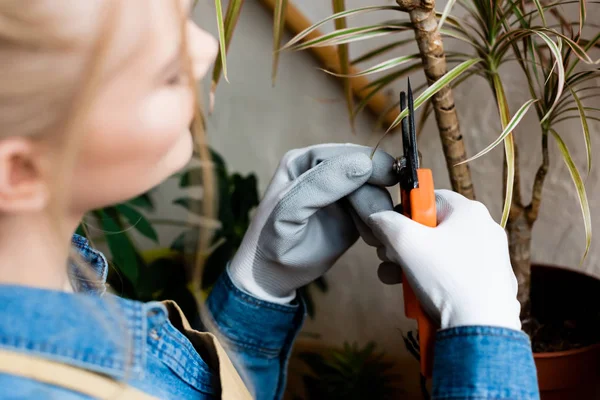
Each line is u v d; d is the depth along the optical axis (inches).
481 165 34.2
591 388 28.8
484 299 21.1
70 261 21.9
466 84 33.1
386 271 25.1
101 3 16.4
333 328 43.9
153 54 17.4
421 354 22.7
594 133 31.2
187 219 43.2
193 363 22.6
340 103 36.8
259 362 26.2
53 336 18.5
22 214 18.4
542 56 29.6
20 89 16.4
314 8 35.2
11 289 18.5
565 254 34.0
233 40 37.7
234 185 38.0
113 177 18.3
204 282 36.2
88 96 16.5
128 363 19.1
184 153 19.8
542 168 29.0
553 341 30.1
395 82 34.7
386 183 24.3
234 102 39.7
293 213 23.9
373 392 37.4
